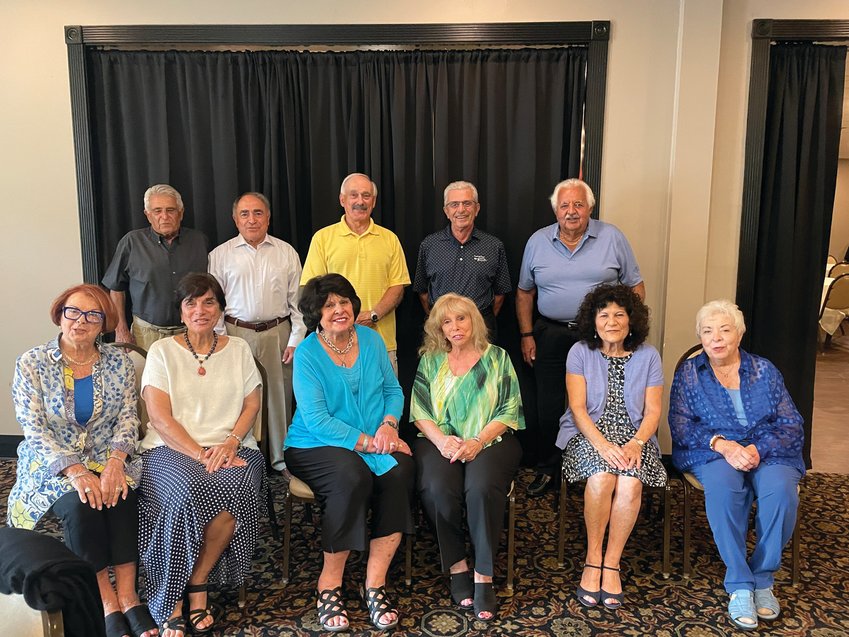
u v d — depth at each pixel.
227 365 2.39
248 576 2.48
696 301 3.28
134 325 3.13
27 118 3.37
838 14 3.12
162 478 2.16
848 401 4.67
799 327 3.34
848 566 2.55
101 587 2.11
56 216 3.45
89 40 3.28
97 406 2.23
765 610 2.22
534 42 3.20
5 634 1.42
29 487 2.15
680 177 3.20
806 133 3.21
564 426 2.64
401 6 3.23
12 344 3.56
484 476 2.28
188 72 3.28
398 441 2.38
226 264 3.05
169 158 3.37
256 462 2.36
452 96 3.29
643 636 2.13
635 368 2.52
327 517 2.22
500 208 3.35
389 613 2.19
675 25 3.16
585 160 3.29
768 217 3.28
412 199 3.37
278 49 3.30
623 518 2.31
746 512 2.33
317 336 2.45
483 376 2.48
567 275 2.99
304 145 3.36
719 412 2.45
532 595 2.37
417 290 3.27
